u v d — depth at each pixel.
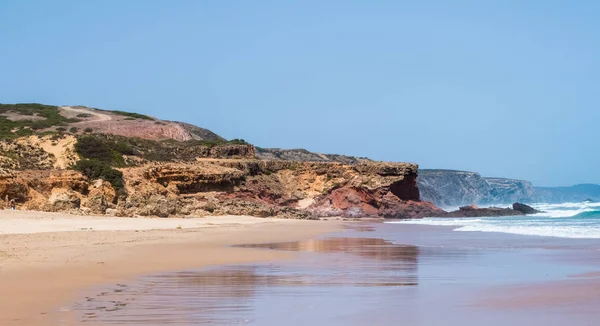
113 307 16.41
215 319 14.94
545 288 18.92
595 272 22.89
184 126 165.75
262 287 20.09
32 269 23.45
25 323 14.33
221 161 99.94
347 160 199.12
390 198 98.75
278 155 189.25
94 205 71.44
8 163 77.56
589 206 153.00
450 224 70.19
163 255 30.45
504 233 48.47
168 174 85.44
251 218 77.75
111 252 30.69
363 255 31.55
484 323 14.05
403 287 19.92
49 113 145.00
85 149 86.69
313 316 15.23
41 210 66.44
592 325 13.53
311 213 93.25
